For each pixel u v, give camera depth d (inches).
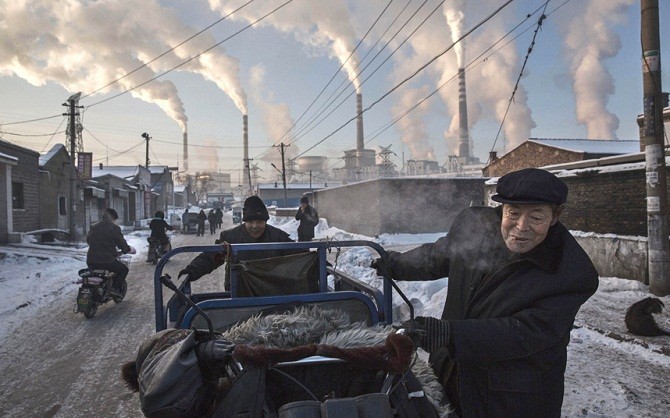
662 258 311.1
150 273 527.8
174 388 62.8
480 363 70.5
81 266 569.3
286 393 70.5
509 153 1318.9
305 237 545.3
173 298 140.6
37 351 246.1
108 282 339.6
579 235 415.5
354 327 86.5
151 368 66.4
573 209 433.7
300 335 80.4
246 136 6230.3
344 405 62.1
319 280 137.3
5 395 188.7
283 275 134.3
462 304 80.0
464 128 4810.5
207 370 69.7
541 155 1218.0
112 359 232.2
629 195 374.0
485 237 78.1
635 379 177.5
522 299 68.6
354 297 124.7
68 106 983.6
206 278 470.9
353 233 1044.5
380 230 901.2
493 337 65.8
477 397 71.8
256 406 65.0
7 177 732.7
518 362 69.3
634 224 370.3
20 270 508.7
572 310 67.7
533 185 66.4
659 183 311.4
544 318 66.1
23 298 380.8
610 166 387.2
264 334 80.0
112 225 349.4
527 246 69.6
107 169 2588.6
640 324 225.0
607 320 256.7
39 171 887.1
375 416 62.2
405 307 263.4
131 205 1692.9
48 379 205.5
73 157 975.0
